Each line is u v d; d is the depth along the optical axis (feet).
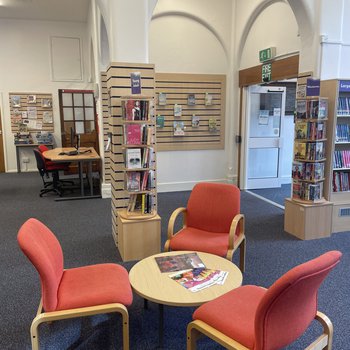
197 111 20.88
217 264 7.97
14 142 27.68
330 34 13.29
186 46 20.10
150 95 11.51
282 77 16.37
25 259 11.57
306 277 4.61
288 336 5.16
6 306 8.71
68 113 27.40
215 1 19.97
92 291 6.55
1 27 26.50
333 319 8.09
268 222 15.44
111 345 7.25
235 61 20.53
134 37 11.39
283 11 16.08
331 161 13.25
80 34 27.94
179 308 8.63
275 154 21.99
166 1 19.21
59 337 7.50
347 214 14.01
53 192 21.24
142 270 7.66
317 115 12.57
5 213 16.90
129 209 11.48
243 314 5.72
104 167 19.53
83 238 13.46
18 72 27.35
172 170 21.17
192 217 10.65
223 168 22.09
